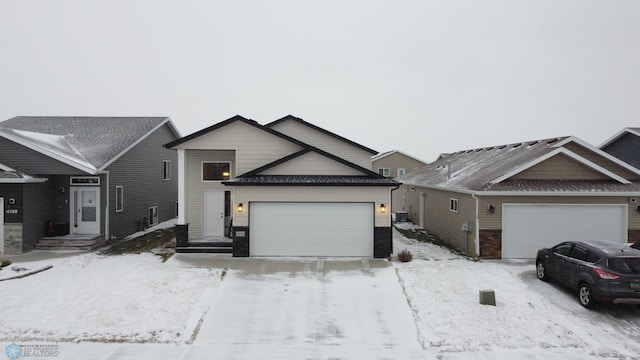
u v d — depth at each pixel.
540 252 11.79
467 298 10.18
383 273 12.12
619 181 14.58
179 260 13.54
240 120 15.11
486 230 14.08
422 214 22.00
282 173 14.90
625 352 7.79
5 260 13.35
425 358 7.70
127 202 19.11
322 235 14.13
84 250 15.65
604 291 9.19
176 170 25.66
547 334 8.48
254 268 12.59
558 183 14.43
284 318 9.29
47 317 8.99
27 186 15.27
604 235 14.14
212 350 7.95
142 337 8.33
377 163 37.56
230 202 16.36
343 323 9.09
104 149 18.23
